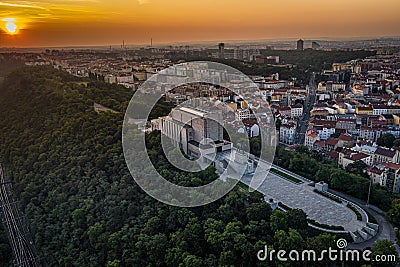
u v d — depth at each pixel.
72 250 129.00
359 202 162.38
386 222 145.88
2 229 160.88
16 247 150.00
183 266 109.06
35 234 145.75
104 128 171.00
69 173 157.25
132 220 128.00
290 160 192.25
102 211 133.50
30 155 184.25
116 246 120.62
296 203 151.88
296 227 127.06
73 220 139.38
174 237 119.06
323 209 148.00
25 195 163.25
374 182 184.12
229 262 109.25
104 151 156.88
